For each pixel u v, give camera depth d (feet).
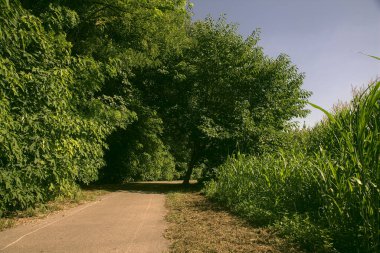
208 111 62.23
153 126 71.41
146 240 17.75
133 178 91.97
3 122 21.58
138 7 54.60
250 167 29.96
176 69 65.98
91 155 36.17
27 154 24.70
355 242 14.03
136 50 61.26
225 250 15.38
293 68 63.72
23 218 23.82
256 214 22.00
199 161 69.36
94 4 53.26
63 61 30.50
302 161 22.63
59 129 27.25
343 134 15.30
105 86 59.36
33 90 25.79
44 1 42.70
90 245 16.81
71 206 30.66
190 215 25.44
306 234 15.88
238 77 64.13
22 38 24.98
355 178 13.67
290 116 61.98
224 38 64.59
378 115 14.55
